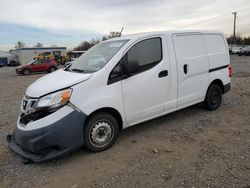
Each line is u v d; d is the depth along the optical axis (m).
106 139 4.69
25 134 4.15
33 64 26.94
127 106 4.88
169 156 4.35
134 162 4.22
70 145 4.25
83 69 4.98
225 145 4.64
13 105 9.04
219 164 3.98
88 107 4.36
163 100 5.43
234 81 11.63
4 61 52.47
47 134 4.07
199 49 6.14
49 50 48.22
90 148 4.54
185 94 5.86
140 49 5.07
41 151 4.17
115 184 3.65
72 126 4.23
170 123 5.91
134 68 4.78
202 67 6.17
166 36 5.52
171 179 3.67
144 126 5.79
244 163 3.95
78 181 3.80
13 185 3.81
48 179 3.91
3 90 13.56
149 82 5.12
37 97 4.29
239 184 3.44
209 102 6.54
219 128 5.49
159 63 5.30
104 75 4.59
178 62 5.62
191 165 4.01
